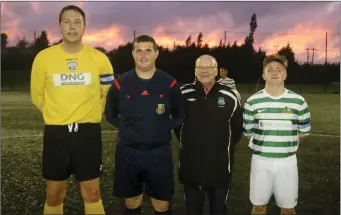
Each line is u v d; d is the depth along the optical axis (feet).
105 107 9.65
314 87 97.04
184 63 112.06
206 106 9.34
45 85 9.07
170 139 9.39
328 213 11.50
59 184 9.14
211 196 9.85
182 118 9.34
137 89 8.98
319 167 17.28
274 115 9.13
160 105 8.98
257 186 9.39
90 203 9.36
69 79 8.83
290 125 9.11
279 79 9.13
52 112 8.84
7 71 115.24
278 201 9.43
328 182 14.83
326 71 112.98
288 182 9.24
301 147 21.91
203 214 10.43
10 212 11.30
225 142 9.43
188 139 9.50
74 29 8.72
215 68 9.39
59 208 9.46
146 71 9.08
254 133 9.52
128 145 9.08
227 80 23.52
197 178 9.46
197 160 9.41
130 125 9.01
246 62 117.70
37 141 22.98
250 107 9.41
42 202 12.21
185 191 9.84
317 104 51.88
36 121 32.50
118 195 9.38
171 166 9.38
